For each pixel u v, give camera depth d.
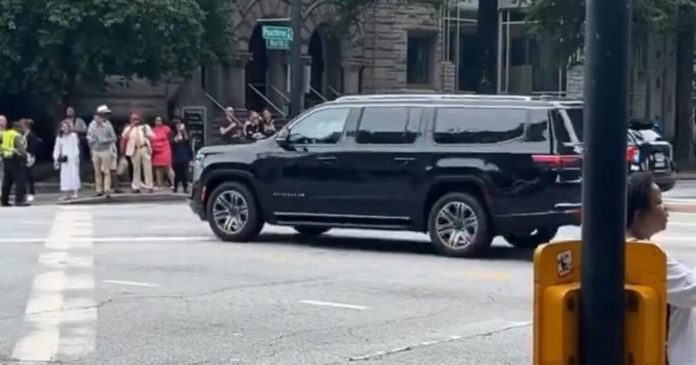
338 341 9.88
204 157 17.36
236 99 40.78
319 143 16.45
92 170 32.91
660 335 3.90
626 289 3.89
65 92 32.16
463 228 15.39
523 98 15.25
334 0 41.94
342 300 11.91
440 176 15.42
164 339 9.93
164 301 11.75
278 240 17.41
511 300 11.94
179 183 30.89
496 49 41.38
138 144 28.84
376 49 45.66
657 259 3.93
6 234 17.98
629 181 5.06
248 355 9.33
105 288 12.55
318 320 10.82
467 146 15.34
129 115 36.34
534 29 41.72
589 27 3.81
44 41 30.80
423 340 9.92
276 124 39.84
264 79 43.56
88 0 30.59
